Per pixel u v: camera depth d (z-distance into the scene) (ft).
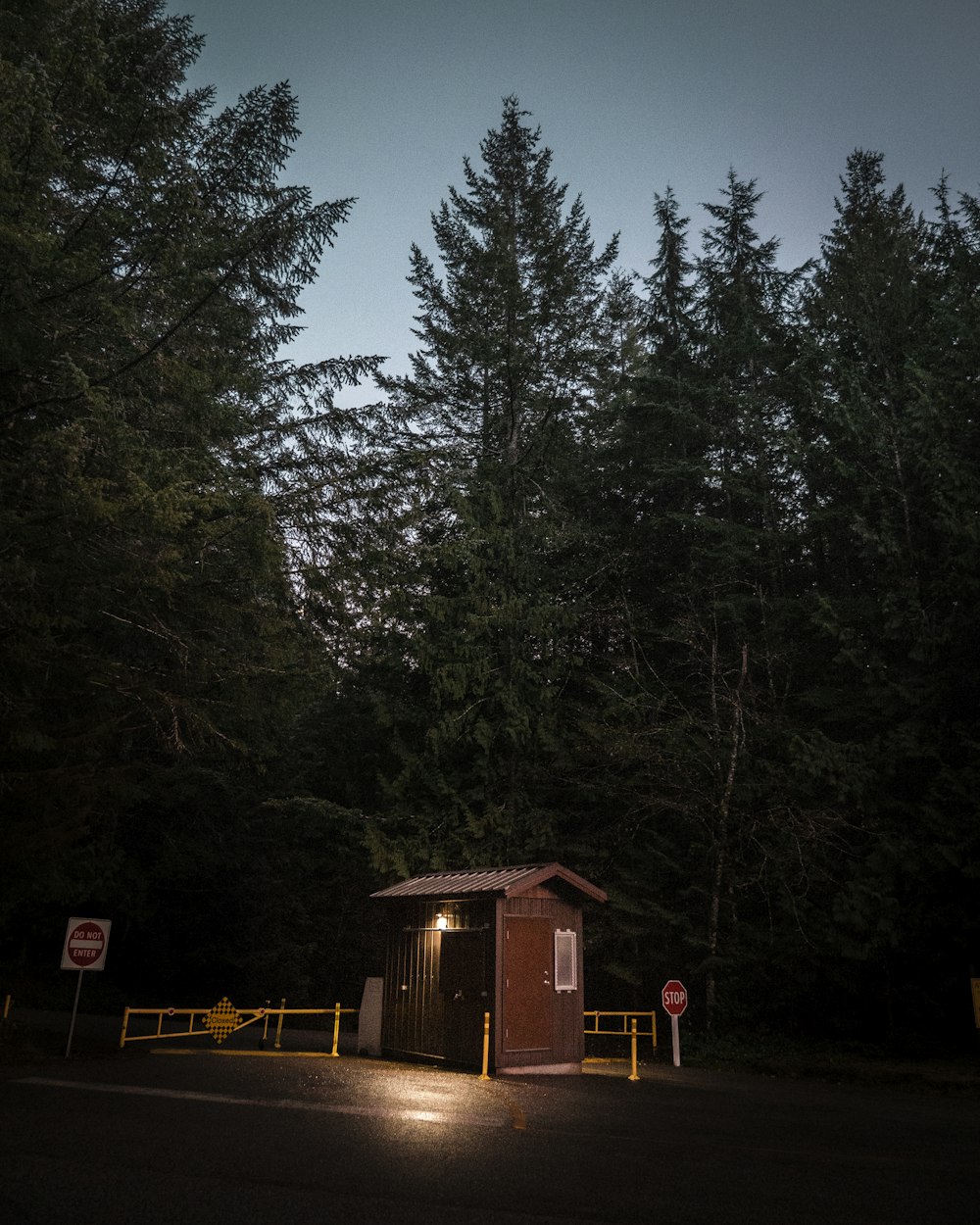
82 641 55.21
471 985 51.16
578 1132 32.76
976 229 89.04
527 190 104.58
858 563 89.25
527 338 98.17
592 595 93.15
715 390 92.07
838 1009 73.82
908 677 72.79
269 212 59.36
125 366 50.44
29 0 46.03
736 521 95.61
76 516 42.65
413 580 88.63
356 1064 51.13
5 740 46.70
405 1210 20.70
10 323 43.11
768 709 83.66
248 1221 19.22
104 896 92.22
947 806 67.92
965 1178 27.68
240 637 58.75
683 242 110.22
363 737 101.04
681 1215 21.79
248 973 112.68
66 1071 40.47
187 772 97.81
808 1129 36.60
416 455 66.33
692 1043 69.00
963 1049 67.15
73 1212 19.21
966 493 72.13
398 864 84.43
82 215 49.83
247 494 51.72
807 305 94.68
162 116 51.39
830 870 73.05
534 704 87.40
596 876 81.71
